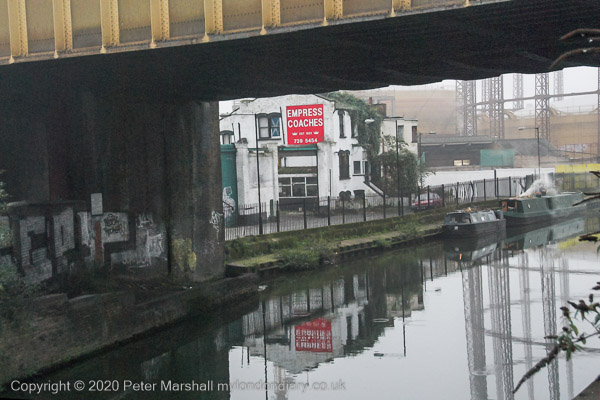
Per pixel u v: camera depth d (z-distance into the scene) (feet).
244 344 61.31
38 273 54.08
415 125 194.18
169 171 70.74
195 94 67.92
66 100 64.69
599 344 57.11
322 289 85.76
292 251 100.53
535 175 218.79
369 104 183.21
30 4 50.24
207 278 74.69
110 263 65.51
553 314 68.49
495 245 127.44
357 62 52.31
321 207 150.10
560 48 48.19
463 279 90.74
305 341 61.82
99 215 65.00
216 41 43.47
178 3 44.83
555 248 119.85
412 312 72.23
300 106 145.38
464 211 142.82
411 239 130.52
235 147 128.47
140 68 54.44
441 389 47.44
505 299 76.69
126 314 57.88
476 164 272.31
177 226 71.10
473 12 37.68
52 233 56.24
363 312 72.79
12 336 46.16
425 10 37.29
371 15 38.78
